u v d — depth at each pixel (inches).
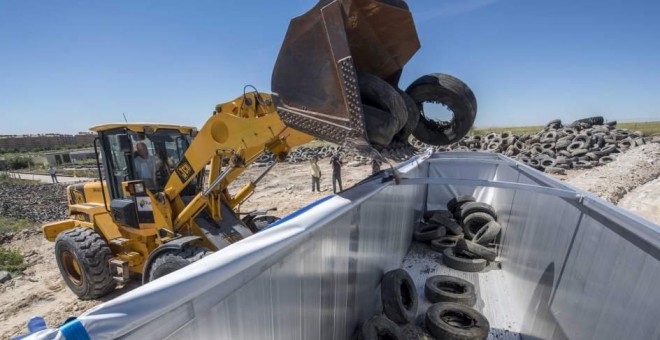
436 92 112.4
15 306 215.0
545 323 110.7
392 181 132.9
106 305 38.5
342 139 83.7
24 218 469.1
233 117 149.4
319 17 84.5
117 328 37.6
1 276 255.6
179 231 191.5
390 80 111.0
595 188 391.9
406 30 97.0
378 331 117.0
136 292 41.3
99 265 205.5
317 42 86.7
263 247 60.2
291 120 93.1
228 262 52.5
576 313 88.7
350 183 657.6
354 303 116.3
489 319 148.1
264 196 575.8
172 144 218.4
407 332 132.3
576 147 685.9
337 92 85.2
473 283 180.9
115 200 203.9
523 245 156.8
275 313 67.3
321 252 86.3
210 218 195.8
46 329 36.4
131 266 207.8
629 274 68.6
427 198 288.8
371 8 86.4
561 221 111.0
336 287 98.6
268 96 159.0
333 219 87.3
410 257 212.1
